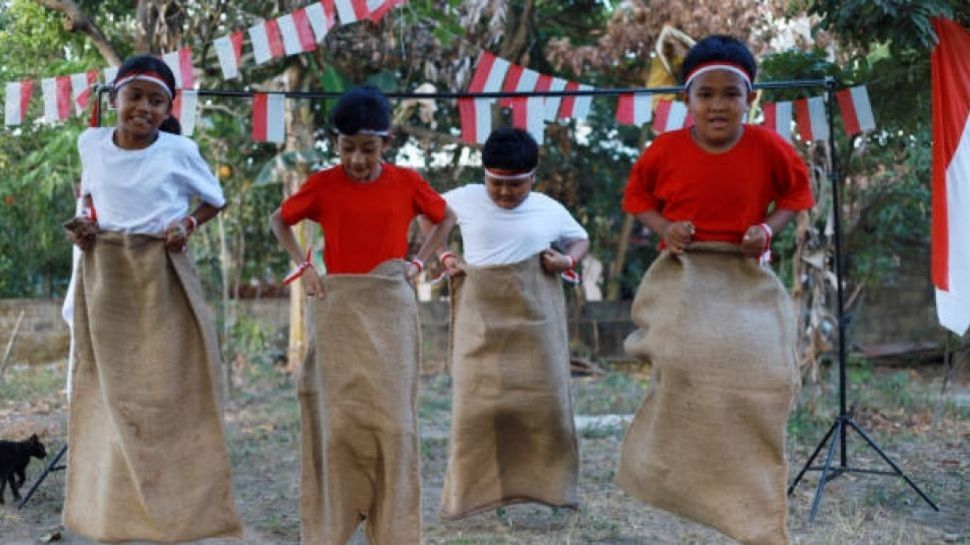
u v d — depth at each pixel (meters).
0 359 13.41
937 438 7.86
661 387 4.09
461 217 4.92
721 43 3.97
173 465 4.07
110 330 4.07
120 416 4.01
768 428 3.94
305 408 4.23
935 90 5.89
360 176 4.13
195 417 4.15
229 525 4.18
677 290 4.09
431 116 10.80
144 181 4.07
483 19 10.60
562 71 12.84
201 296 4.22
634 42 11.30
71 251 14.03
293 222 4.21
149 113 4.04
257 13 9.91
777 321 4.06
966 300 5.73
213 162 11.34
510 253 4.88
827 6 6.36
